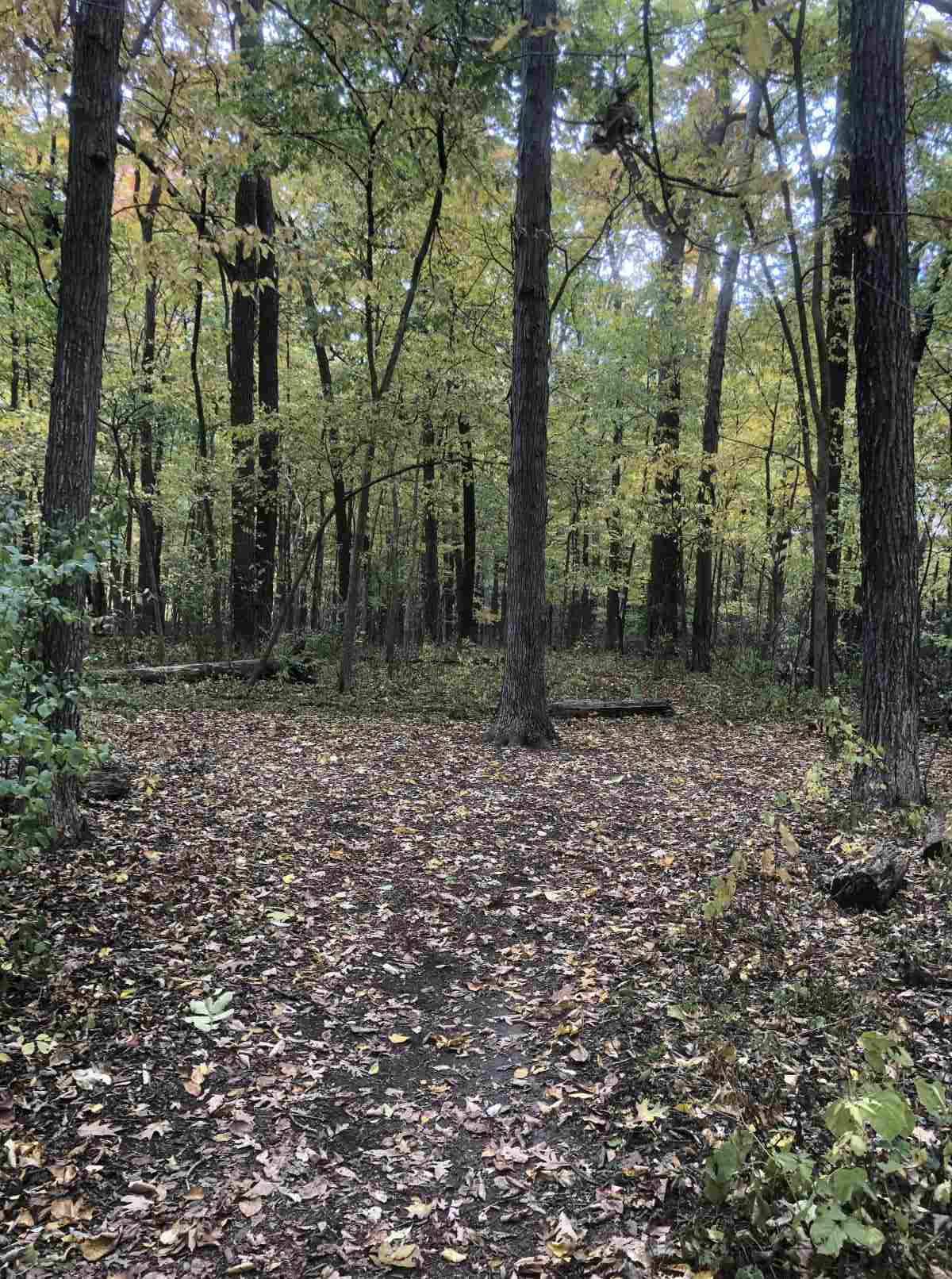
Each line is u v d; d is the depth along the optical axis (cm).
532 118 859
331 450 1264
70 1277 231
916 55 296
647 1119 292
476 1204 261
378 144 1093
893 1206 208
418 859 575
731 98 908
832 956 400
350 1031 367
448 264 1509
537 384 904
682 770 820
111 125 497
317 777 771
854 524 1475
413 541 1895
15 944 398
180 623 1966
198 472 1680
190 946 433
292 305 1570
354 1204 262
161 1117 303
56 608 385
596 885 524
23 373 1834
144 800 655
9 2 549
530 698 934
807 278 1344
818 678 1259
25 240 677
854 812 596
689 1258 225
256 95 1030
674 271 1552
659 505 1625
